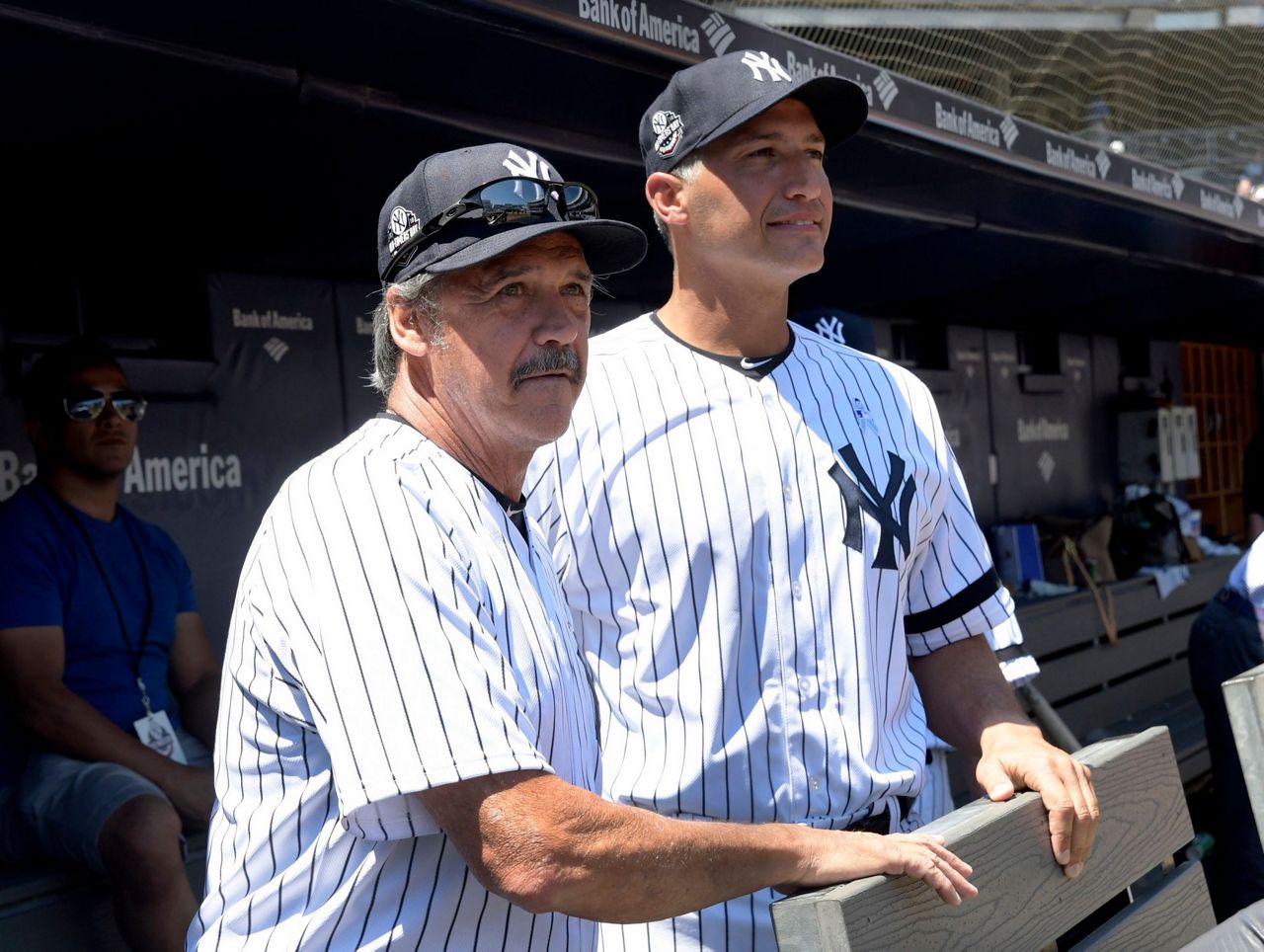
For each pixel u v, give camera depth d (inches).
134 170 125.8
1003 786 66.6
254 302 164.7
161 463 153.3
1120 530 281.4
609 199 158.9
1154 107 269.0
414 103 113.1
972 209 185.5
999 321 296.5
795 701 66.6
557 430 53.7
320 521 48.5
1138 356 350.9
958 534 76.9
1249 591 137.5
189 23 93.3
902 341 266.2
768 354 72.3
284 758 48.9
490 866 46.2
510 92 114.8
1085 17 221.3
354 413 176.9
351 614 46.9
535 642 51.6
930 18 197.8
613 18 100.4
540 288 53.1
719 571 66.7
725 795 65.8
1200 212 201.3
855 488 69.7
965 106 145.8
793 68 120.2
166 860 109.9
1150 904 72.1
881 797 69.3
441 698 46.3
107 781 112.7
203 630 145.6
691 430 68.5
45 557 122.8
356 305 177.6
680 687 66.4
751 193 68.6
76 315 150.1
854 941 50.8
